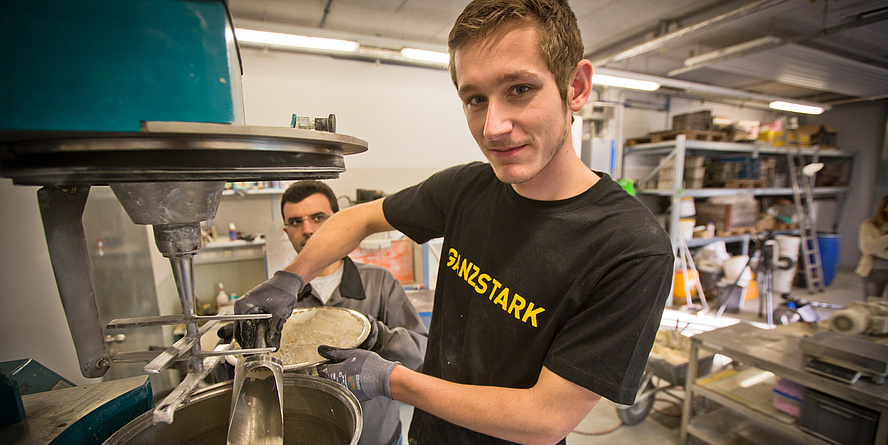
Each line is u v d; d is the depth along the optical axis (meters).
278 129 0.34
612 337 0.51
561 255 0.59
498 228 0.67
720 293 3.75
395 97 2.86
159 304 1.62
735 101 5.41
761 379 1.85
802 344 1.48
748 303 4.16
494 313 0.65
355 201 3.01
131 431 0.49
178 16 0.33
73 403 0.56
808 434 1.46
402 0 2.54
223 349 0.52
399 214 0.86
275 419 0.51
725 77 4.70
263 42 2.42
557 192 0.62
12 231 0.87
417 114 2.90
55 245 0.42
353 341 0.76
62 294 0.44
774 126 4.90
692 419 1.95
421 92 2.90
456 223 0.77
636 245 0.53
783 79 4.22
